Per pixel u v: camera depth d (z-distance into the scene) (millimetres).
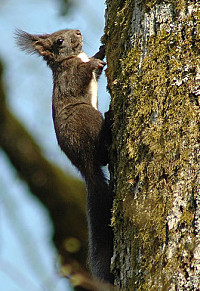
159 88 6250
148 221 5844
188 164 5770
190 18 6297
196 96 6008
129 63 6695
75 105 9688
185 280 5324
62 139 9336
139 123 6320
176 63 6227
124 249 6176
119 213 6473
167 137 5996
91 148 8938
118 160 6820
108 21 7832
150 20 6594
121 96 6906
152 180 5973
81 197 11609
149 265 5684
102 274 8070
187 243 5445
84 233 11109
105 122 8258
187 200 5629
